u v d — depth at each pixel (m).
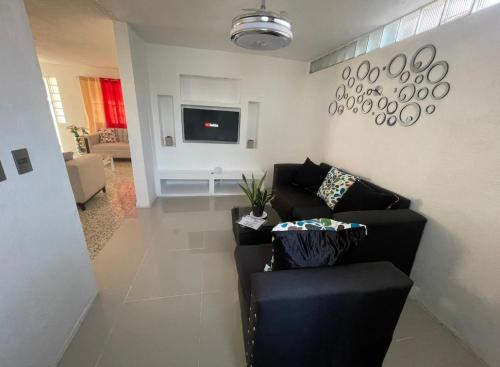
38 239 1.11
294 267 1.03
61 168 1.28
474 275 1.38
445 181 1.57
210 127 3.65
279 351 0.98
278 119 3.83
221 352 1.29
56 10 2.13
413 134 1.84
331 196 2.42
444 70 1.58
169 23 2.37
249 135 4.01
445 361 1.30
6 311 0.94
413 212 1.76
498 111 1.27
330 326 0.97
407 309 1.67
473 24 1.39
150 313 1.51
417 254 1.76
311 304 0.89
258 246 1.61
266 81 3.59
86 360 1.22
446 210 1.56
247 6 1.94
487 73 1.32
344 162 2.85
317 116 3.49
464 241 1.44
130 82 2.65
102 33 2.85
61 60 4.71
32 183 1.08
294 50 3.06
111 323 1.43
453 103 1.52
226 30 2.52
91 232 2.50
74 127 5.43
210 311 1.54
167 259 2.07
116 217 2.87
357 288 0.92
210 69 3.36
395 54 2.02
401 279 0.98
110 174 4.67
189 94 3.65
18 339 0.99
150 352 1.27
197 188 3.90
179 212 3.05
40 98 1.13
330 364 1.09
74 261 1.38
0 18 0.93
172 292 1.69
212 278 1.86
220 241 2.40
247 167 3.99
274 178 3.25
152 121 3.40
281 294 0.86
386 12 1.91
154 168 3.48
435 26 1.69
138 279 1.81
